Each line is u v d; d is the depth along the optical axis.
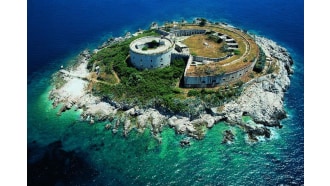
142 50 122.31
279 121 101.31
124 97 109.50
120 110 108.06
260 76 115.62
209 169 85.19
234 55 121.56
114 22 189.50
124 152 92.44
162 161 88.44
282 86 115.31
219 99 104.38
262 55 125.38
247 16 190.50
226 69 111.19
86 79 125.25
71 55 151.88
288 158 87.44
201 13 198.50
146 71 119.62
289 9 199.25
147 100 106.19
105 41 164.50
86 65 138.00
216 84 111.00
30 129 104.00
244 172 83.69
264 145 92.12
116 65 127.25
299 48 149.00
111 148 94.25
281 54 135.12
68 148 95.31
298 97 112.38
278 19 184.00
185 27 150.50
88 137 99.31
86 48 157.88
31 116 109.94
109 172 86.06
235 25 177.12
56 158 91.50
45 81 131.25
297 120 101.44
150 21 189.25
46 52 154.75
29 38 169.25
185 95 107.19
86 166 88.38
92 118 106.00
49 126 105.00
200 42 134.38
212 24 155.38
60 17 197.88
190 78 109.19
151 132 97.81
